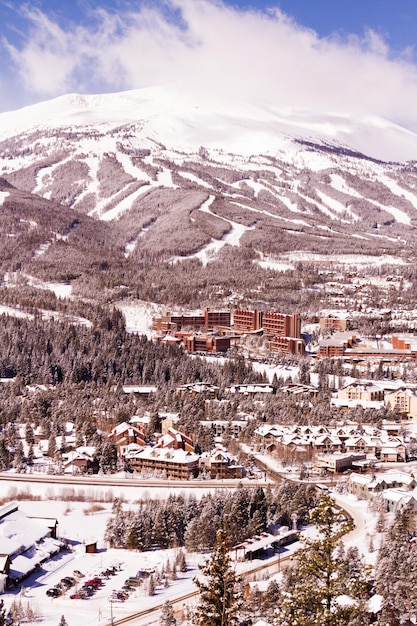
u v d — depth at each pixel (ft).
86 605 624.18
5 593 652.48
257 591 594.65
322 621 287.28
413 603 577.43
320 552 300.40
